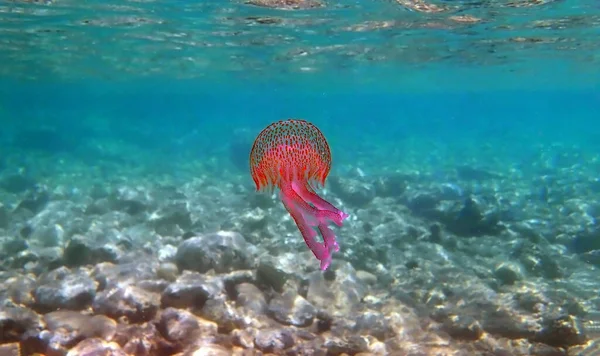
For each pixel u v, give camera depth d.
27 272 8.35
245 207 13.62
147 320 5.93
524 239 11.33
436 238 11.73
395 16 16.69
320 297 7.48
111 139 35.50
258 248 9.70
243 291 6.86
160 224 10.98
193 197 14.98
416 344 6.18
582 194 17.12
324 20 17.55
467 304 7.69
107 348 4.89
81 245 8.31
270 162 2.07
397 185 16.42
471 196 12.95
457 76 39.22
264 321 6.36
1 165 21.88
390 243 11.12
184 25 18.86
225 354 5.08
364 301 7.78
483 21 17.38
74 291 6.28
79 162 24.00
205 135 34.44
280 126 2.13
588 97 77.81
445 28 18.80
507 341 6.63
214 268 7.54
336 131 47.12
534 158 28.97
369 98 84.25
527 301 7.55
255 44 23.38
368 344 6.04
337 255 9.47
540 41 21.78
